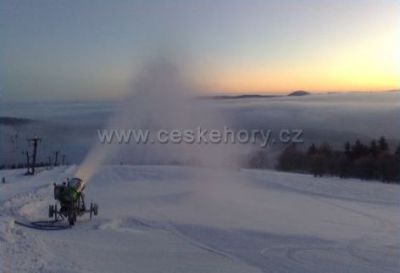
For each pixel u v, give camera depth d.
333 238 21.89
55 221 23.17
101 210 30.61
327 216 30.64
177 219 26.98
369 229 25.22
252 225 25.62
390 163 73.31
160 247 18.12
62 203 23.06
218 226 24.61
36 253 13.72
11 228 16.78
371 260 17.34
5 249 13.74
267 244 19.98
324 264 16.56
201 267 14.97
